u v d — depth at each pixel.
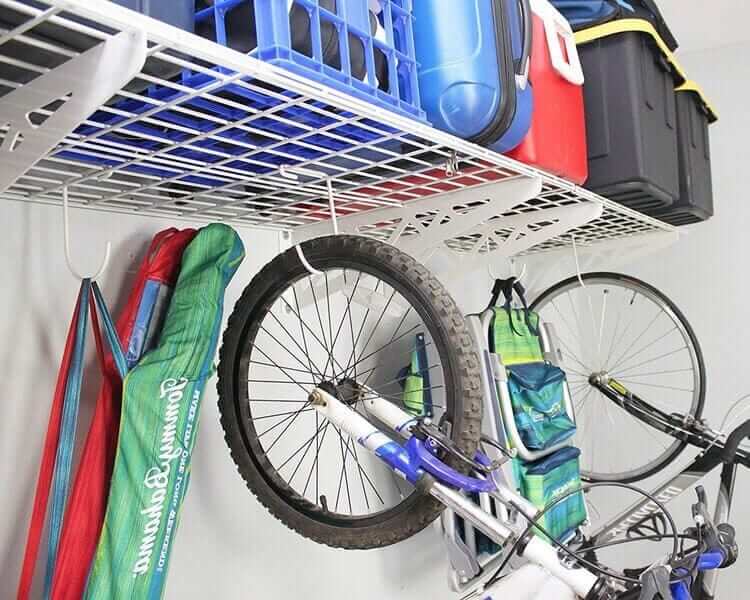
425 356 1.38
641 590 0.94
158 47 0.54
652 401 2.25
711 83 2.21
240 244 0.98
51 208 0.93
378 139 0.85
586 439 2.36
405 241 1.28
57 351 0.91
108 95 0.54
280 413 1.28
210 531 1.12
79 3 0.48
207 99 0.69
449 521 1.38
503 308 1.60
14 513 0.85
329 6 0.71
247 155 0.84
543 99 1.13
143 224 1.05
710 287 2.19
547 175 1.16
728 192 2.18
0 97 0.61
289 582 1.26
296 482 1.30
